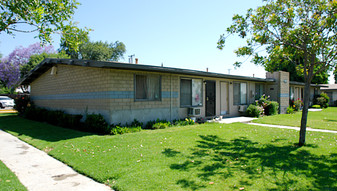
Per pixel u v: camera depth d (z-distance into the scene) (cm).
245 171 432
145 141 665
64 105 1237
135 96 946
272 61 760
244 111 1484
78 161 510
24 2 436
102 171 440
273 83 1675
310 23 670
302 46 680
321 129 928
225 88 1406
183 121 1066
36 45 3238
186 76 1166
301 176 406
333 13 633
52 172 460
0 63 3069
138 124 926
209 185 365
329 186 362
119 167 454
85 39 559
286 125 1040
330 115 1508
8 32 464
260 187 360
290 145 641
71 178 425
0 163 512
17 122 1259
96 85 948
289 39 688
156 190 347
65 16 513
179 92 1132
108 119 868
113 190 366
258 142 682
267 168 449
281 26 698
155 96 1024
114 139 691
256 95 1647
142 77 977
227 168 448
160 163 473
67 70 1202
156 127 922
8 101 2611
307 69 742
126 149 581
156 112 1023
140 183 374
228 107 1416
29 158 562
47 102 1464
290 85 2088
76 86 1112
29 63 3036
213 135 773
